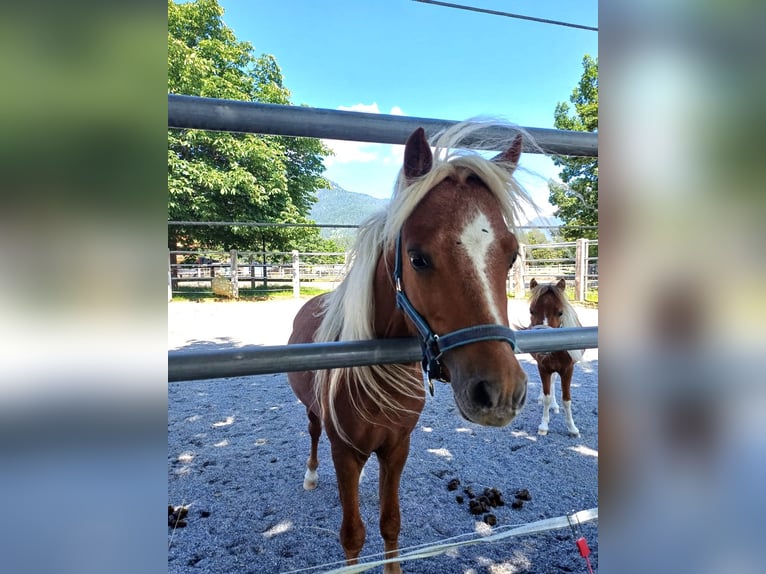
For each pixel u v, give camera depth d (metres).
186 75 12.56
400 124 1.21
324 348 1.07
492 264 1.07
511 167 1.29
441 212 1.10
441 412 4.07
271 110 1.04
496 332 1.03
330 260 15.20
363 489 2.65
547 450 3.22
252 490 2.64
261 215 13.64
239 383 5.12
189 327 7.96
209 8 14.07
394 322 1.38
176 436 3.51
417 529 2.24
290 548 2.11
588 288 11.37
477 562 2.00
